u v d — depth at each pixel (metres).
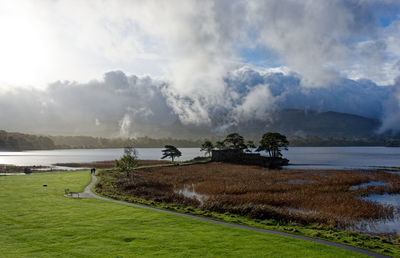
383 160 150.50
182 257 15.44
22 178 57.72
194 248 16.88
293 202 36.00
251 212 27.50
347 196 40.72
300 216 26.55
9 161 162.00
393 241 20.39
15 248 16.75
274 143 127.06
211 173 76.06
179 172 78.31
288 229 22.09
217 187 49.75
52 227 21.14
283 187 49.56
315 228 23.66
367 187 51.03
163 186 53.06
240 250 16.64
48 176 62.34
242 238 19.06
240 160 119.81
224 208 29.88
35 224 21.97
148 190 44.12
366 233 23.64
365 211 31.44
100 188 43.59
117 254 15.84
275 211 27.16
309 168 100.06
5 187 43.62
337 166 109.88
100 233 19.75
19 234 19.45
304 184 53.69
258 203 35.06
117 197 35.59
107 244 17.50
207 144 147.12
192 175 71.00
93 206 29.41
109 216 24.94
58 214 25.44
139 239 18.50
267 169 89.31
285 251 16.67
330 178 63.97
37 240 18.22
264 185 52.09
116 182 52.41
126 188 46.78
